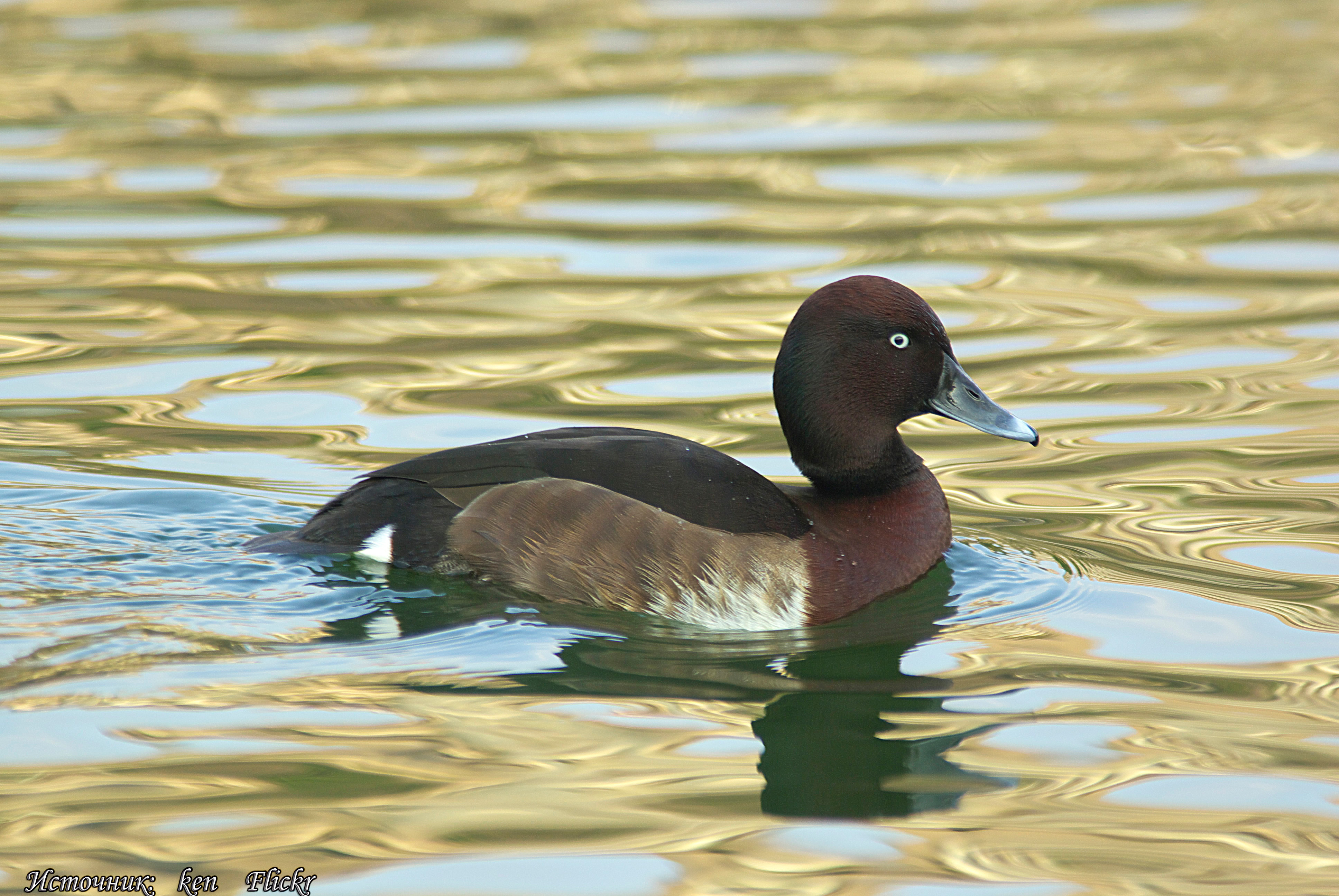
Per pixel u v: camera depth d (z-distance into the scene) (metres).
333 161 18.88
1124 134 19.83
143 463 11.09
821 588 9.04
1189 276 15.26
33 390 12.47
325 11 25.95
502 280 15.34
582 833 6.44
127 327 14.00
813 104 21.11
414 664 8.10
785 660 8.44
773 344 13.67
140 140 19.58
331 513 9.34
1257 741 7.32
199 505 10.33
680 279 15.34
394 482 9.33
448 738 7.27
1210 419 12.02
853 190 17.97
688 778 6.95
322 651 8.20
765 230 16.66
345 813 6.54
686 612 8.84
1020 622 8.97
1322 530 10.04
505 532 8.91
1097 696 7.89
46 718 7.29
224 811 6.52
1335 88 21.38
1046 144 19.48
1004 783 6.96
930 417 12.92
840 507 9.54
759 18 25.84
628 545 8.82
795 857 6.30
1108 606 9.09
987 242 16.23
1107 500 10.73
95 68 22.44
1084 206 17.34
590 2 26.55
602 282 15.29
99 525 9.91
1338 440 11.55
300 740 7.17
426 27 25.11
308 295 14.88
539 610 8.83
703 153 19.27
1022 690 7.99
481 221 16.97
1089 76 22.34
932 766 7.13
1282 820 6.60
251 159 18.91
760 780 6.94
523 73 22.53
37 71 22.27
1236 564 9.59
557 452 9.14
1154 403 12.41
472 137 19.70
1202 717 7.60
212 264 15.69
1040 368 13.17
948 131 20.03
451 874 6.12
